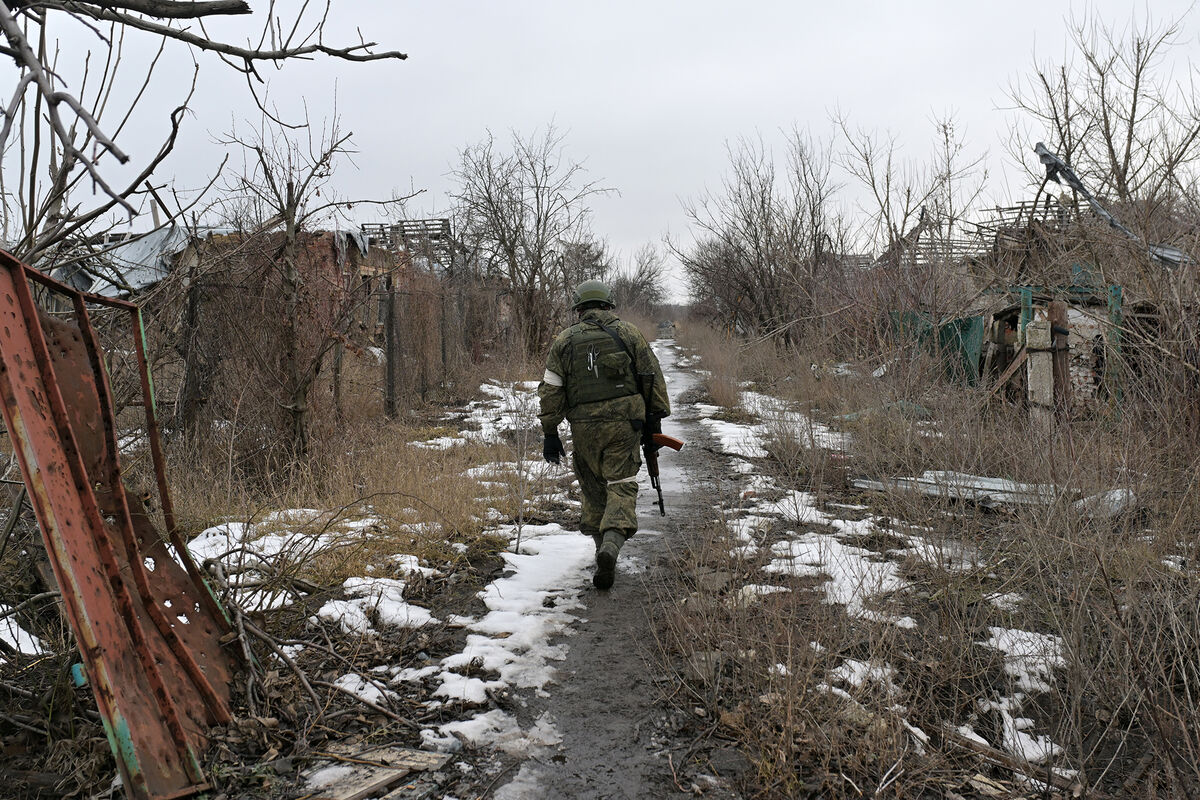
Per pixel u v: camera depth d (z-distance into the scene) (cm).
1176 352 568
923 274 1023
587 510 502
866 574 467
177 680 283
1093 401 675
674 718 320
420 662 373
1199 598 343
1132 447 497
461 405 1340
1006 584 416
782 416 899
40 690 306
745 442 955
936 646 365
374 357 1138
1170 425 531
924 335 983
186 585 321
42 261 348
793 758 281
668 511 667
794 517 616
